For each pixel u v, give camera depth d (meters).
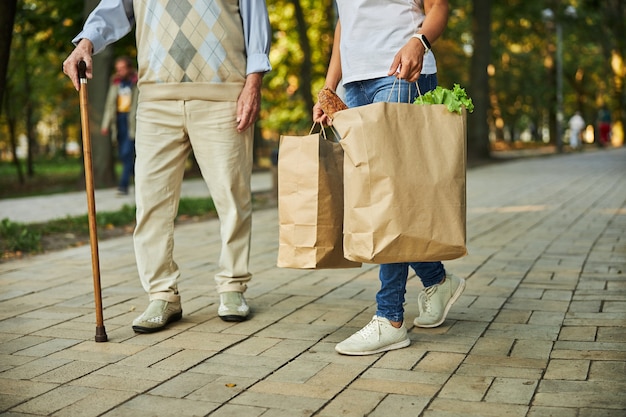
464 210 3.21
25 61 21.00
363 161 3.12
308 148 3.39
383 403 2.78
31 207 11.17
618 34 33.00
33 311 4.34
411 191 3.12
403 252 3.13
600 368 3.11
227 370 3.20
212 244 7.00
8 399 2.87
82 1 15.47
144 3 3.93
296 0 16.67
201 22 3.90
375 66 3.45
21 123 32.56
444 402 2.77
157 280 3.95
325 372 3.15
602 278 4.99
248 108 3.96
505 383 2.96
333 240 3.41
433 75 3.53
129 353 3.46
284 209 3.44
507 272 5.29
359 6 3.48
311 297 4.60
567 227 7.68
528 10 25.47
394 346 3.44
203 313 4.23
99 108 15.42
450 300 3.85
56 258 6.25
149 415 2.70
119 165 30.92
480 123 22.75
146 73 3.97
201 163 4.03
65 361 3.35
